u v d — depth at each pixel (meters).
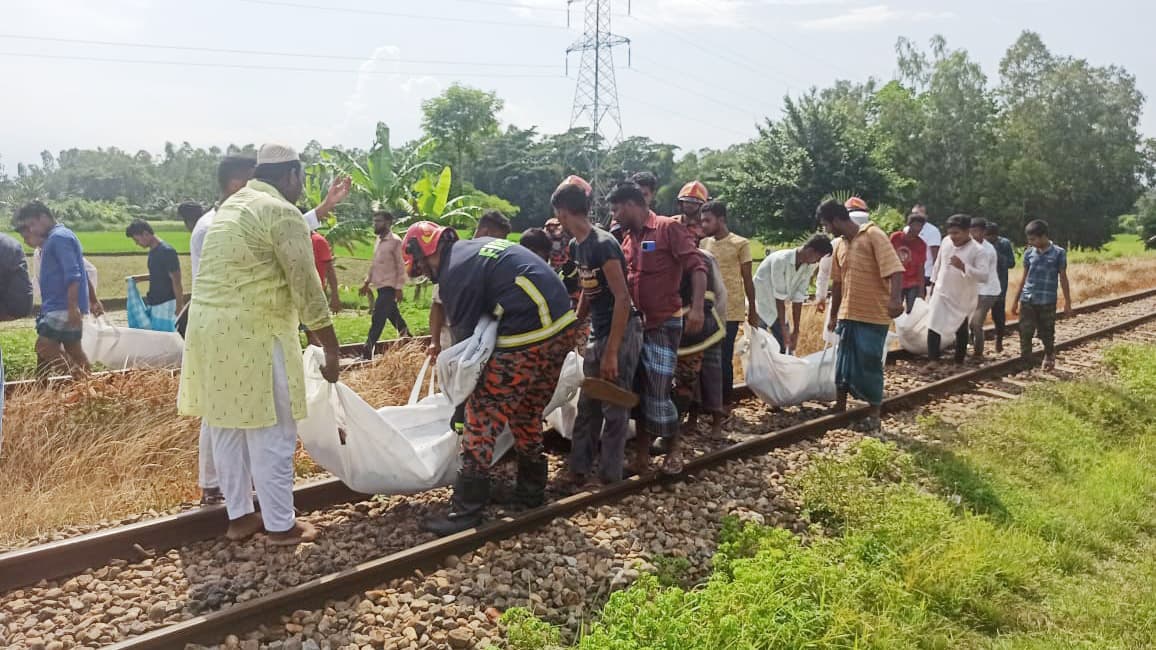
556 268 6.82
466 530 4.64
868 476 6.03
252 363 4.16
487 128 77.56
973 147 51.16
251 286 4.17
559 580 4.33
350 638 3.69
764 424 7.30
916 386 8.98
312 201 25.64
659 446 6.34
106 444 5.59
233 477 4.37
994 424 7.41
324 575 4.18
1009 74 59.38
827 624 3.89
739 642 3.53
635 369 5.48
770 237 35.09
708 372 6.69
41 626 3.67
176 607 3.82
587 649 3.46
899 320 10.35
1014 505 5.66
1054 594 4.57
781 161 34.56
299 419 4.37
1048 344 10.16
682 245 5.53
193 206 8.38
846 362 7.41
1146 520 5.63
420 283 17.69
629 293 5.28
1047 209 53.53
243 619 3.70
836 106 35.28
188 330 4.24
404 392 7.58
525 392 4.78
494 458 4.81
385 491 4.99
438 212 23.59
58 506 4.82
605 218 47.88
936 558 4.67
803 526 5.30
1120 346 11.14
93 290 8.77
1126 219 96.00
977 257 9.78
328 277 9.57
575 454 5.56
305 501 5.05
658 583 4.23
